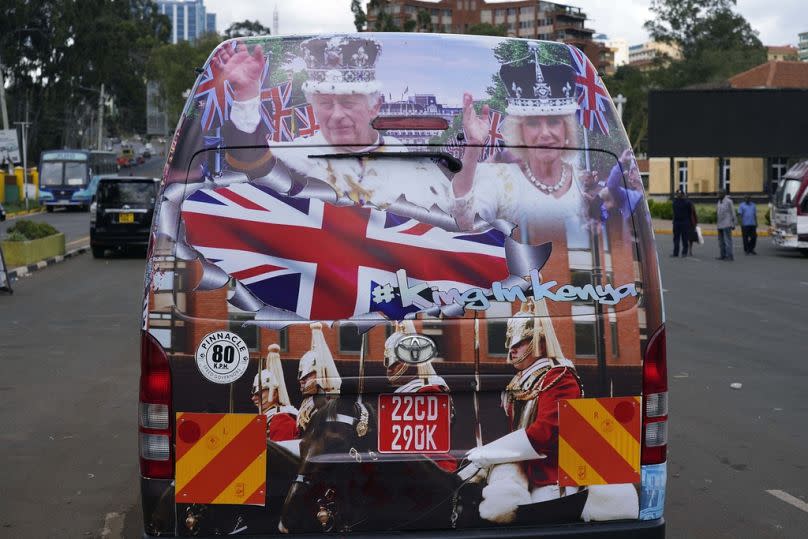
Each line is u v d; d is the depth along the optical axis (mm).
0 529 5750
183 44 94062
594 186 3820
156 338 3660
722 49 91000
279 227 3689
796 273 23328
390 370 3693
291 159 3723
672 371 10727
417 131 3756
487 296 3736
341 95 3762
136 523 5863
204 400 3666
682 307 16500
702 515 5953
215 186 3697
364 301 3691
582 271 3789
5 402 9188
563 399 3779
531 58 3873
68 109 80812
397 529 3742
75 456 7359
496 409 3756
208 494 3686
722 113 54469
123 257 27047
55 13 70812
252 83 3768
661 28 92812
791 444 7637
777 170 67438
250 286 3674
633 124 105625
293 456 3689
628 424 3834
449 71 3820
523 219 3766
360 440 3703
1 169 62906
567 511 3822
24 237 23781
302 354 3672
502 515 3781
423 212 3727
